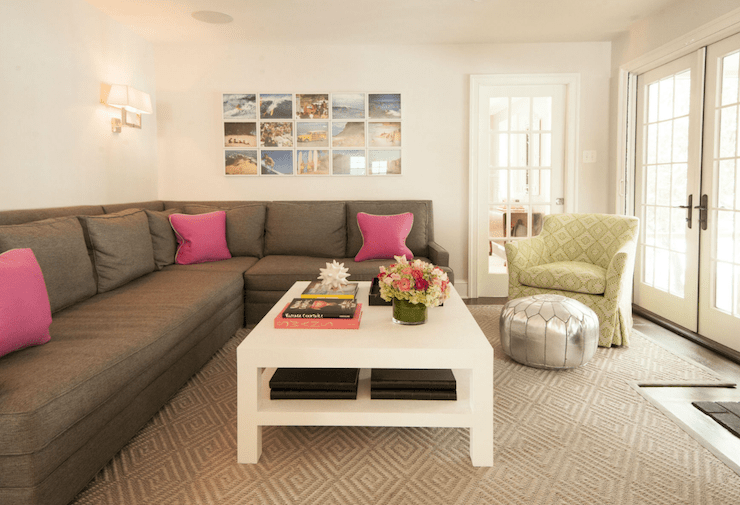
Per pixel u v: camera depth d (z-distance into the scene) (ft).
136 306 7.82
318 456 6.03
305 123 14.71
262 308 11.48
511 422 6.83
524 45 14.39
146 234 10.36
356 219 13.44
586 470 5.66
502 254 15.12
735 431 6.49
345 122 14.69
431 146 14.78
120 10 11.53
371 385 6.09
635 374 8.59
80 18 10.71
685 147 11.50
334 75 14.58
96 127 11.38
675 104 11.82
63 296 7.47
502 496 5.19
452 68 14.52
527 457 5.95
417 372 6.35
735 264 9.98
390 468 5.76
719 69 10.25
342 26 12.78
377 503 5.09
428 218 13.92
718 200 10.46
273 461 5.92
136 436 6.53
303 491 5.31
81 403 4.87
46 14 9.54
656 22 11.98
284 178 14.89
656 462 5.81
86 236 8.79
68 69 10.28
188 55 14.49
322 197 14.94
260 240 13.33
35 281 5.84
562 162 14.88
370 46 14.49
